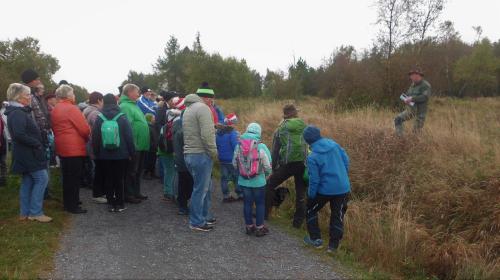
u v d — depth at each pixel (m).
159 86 51.91
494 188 5.88
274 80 24.97
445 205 5.96
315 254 5.09
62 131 5.79
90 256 4.59
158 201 6.92
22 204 5.44
